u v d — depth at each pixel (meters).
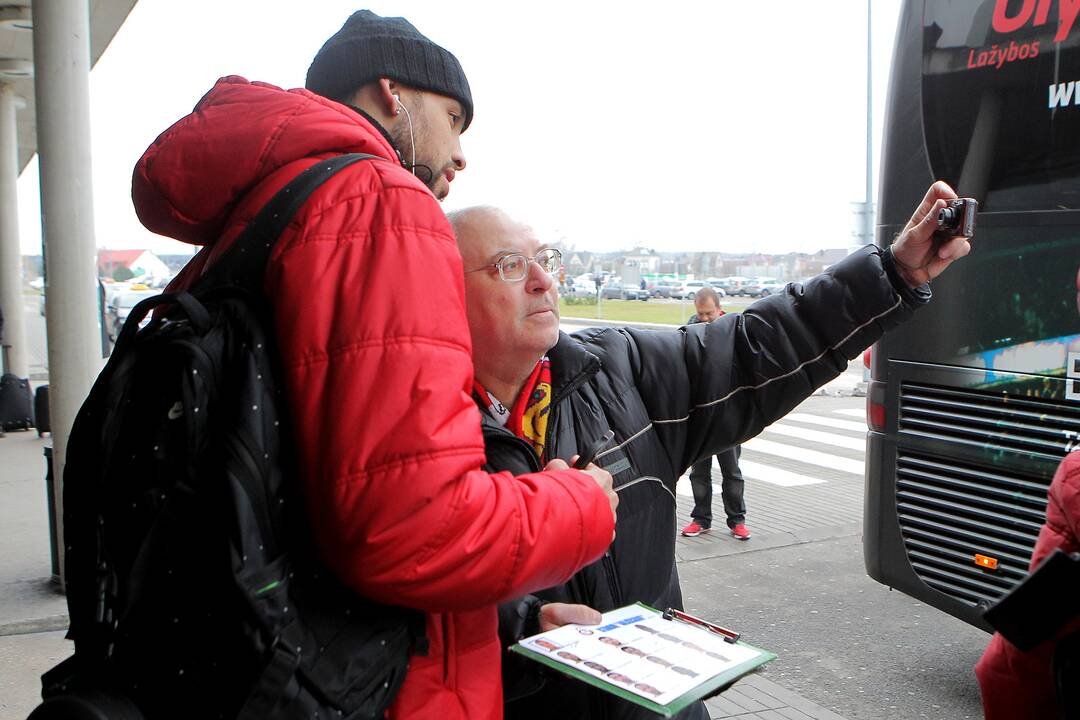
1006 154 3.89
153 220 1.44
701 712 1.95
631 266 49.38
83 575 1.23
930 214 1.96
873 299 2.02
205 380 1.17
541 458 1.84
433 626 1.32
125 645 1.20
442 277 1.23
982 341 3.96
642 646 1.50
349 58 1.58
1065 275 3.68
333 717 1.18
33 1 5.07
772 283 44.28
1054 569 1.39
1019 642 1.48
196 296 1.28
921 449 4.21
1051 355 3.71
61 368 5.12
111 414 1.23
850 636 4.92
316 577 1.21
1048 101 3.75
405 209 1.23
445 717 1.31
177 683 1.17
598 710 1.76
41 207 5.10
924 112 4.22
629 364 2.03
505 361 1.82
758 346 2.05
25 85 13.33
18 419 11.25
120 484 1.19
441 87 1.64
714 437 2.07
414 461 1.13
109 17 10.34
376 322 1.17
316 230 1.22
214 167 1.35
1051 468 3.71
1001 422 3.89
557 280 1.86
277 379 1.21
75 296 5.14
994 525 3.93
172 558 1.17
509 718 1.76
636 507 1.89
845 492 8.73
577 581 1.80
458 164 1.75
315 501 1.16
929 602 4.21
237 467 1.14
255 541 1.14
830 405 15.62
